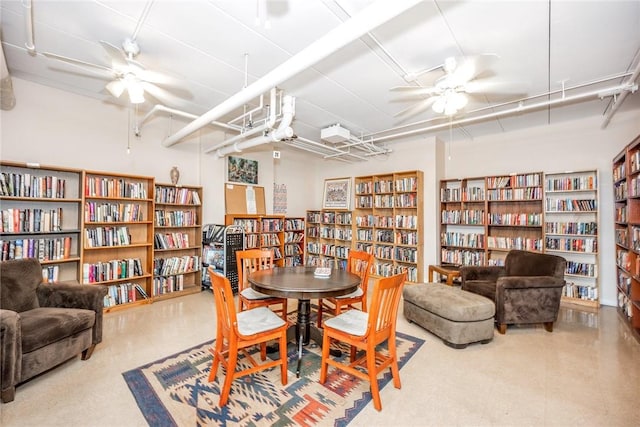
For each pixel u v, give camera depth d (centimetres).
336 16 218
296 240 645
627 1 199
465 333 278
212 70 299
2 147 315
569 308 399
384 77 309
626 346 284
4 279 242
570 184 426
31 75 318
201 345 277
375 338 196
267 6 207
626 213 350
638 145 319
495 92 340
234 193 546
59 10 213
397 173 550
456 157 554
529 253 365
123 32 239
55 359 220
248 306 282
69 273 357
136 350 266
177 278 443
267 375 231
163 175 450
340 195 659
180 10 212
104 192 370
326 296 231
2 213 300
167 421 179
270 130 407
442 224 550
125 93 359
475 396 206
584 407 194
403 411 190
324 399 202
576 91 340
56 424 175
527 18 218
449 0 200
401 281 211
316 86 331
